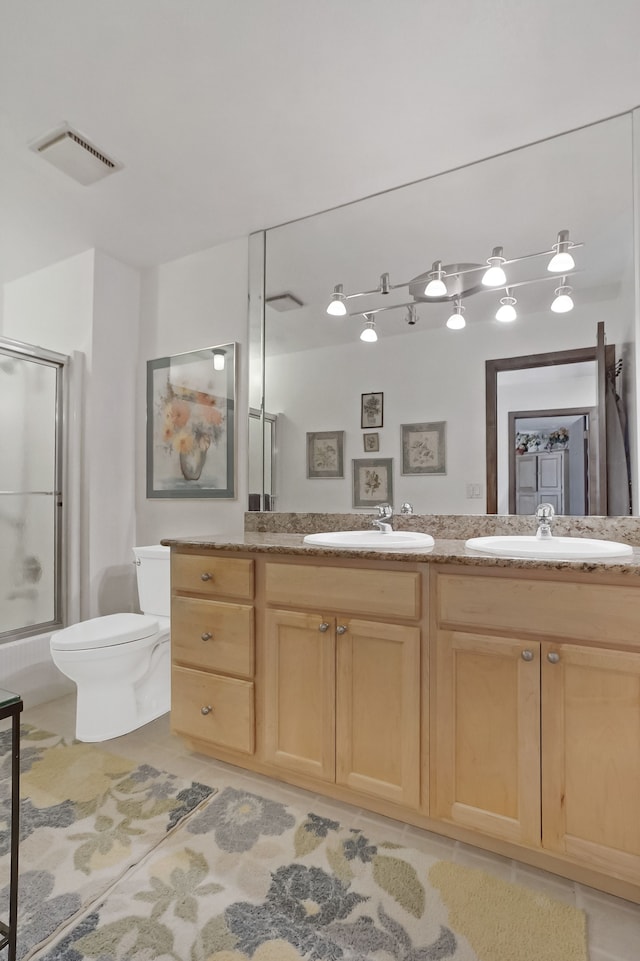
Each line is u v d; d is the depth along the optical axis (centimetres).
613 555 132
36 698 239
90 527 258
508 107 165
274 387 238
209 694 179
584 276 180
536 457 187
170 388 269
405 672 143
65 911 116
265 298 240
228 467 246
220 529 250
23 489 248
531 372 188
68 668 192
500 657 132
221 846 139
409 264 210
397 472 211
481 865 133
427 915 116
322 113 167
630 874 116
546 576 127
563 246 180
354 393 220
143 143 182
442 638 139
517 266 191
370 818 152
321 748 157
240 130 176
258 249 242
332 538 188
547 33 137
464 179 196
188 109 166
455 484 200
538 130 177
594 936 110
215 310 255
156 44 141
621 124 171
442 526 201
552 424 184
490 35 138
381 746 147
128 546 276
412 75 151
